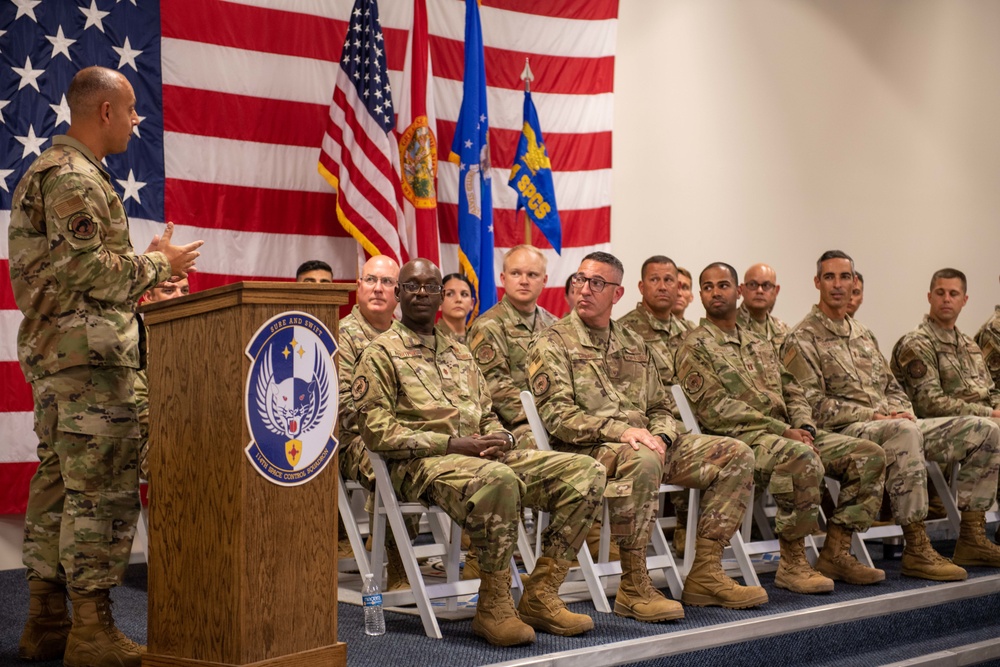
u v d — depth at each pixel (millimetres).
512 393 4898
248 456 2594
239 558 2578
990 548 5371
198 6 5668
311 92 6027
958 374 6160
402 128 6016
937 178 8875
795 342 5465
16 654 3268
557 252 6500
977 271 9047
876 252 8547
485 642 3508
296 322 2719
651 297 5562
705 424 4867
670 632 3691
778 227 8062
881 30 8617
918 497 5012
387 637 3580
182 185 5602
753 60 7965
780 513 4633
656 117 7516
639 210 7418
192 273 5621
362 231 5699
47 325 3029
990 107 9156
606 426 4105
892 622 4434
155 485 2822
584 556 4105
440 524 4094
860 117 8500
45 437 3076
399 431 3676
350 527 4086
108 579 3020
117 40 5422
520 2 6828
